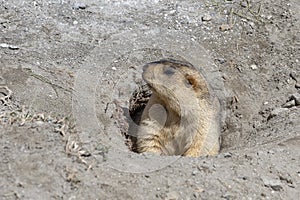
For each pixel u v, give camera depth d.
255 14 20.20
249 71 17.73
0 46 17.16
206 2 20.81
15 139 10.86
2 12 19.06
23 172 9.95
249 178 11.16
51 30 18.48
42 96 14.60
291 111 15.40
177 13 20.14
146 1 20.67
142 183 10.41
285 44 18.83
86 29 18.80
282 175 11.43
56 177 9.98
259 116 16.06
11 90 14.60
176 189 10.44
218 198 10.44
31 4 19.64
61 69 16.39
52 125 11.81
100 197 9.85
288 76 17.47
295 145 12.75
